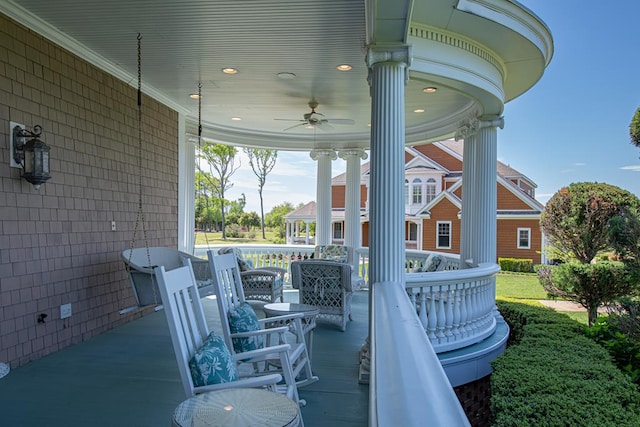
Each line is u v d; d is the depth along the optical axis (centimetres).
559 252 965
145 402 293
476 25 389
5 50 348
